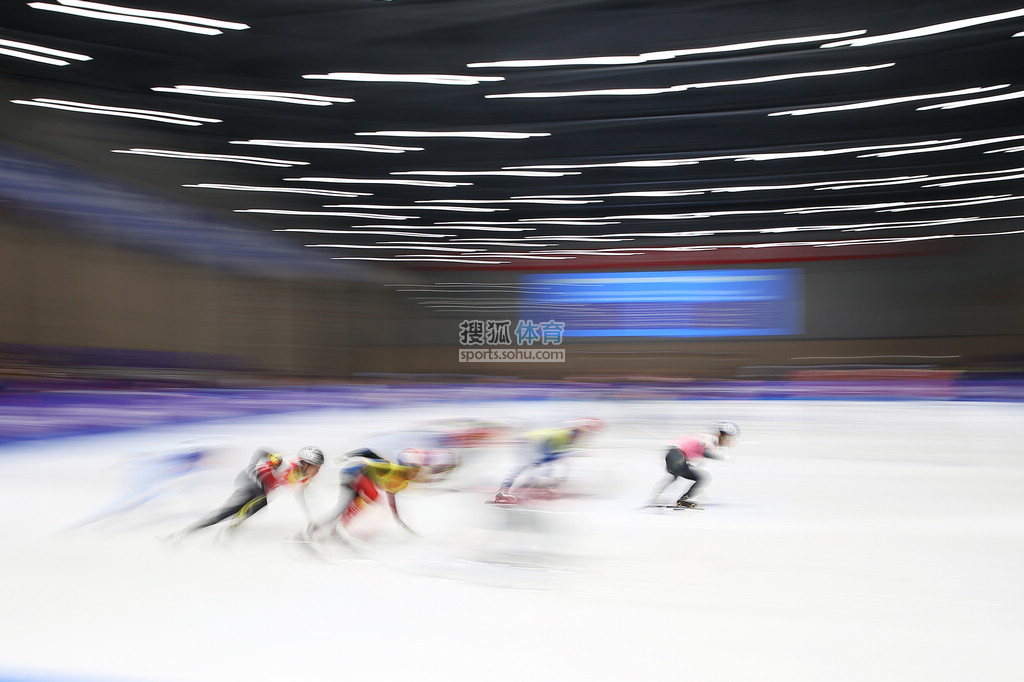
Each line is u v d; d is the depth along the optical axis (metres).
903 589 3.75
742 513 5.62
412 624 3.26
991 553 4.45
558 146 15.59
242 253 22.38
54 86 12.60
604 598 3.60
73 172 14.84
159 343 18.28
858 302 27.16
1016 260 25.17
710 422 14.31
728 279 27.95
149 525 5.23
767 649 2.98
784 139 15.15
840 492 6.61
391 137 14.91
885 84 12.38
